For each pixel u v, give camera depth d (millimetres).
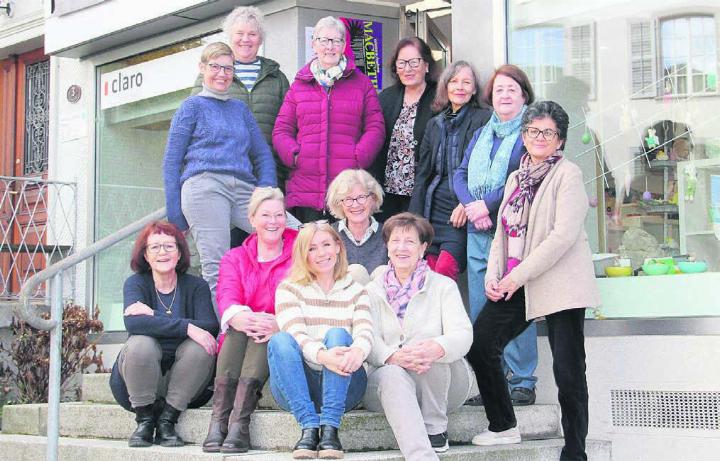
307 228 4484
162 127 7801
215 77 5496
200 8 7117
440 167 5387
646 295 5125
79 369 7348
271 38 7012
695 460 4762
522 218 4590
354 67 5863
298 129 5867
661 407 4891
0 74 9711
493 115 5168
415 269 4566
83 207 8414
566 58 5605
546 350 5262
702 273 4973
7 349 7676
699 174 5082
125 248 7938
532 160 4637
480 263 5176
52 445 4949
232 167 5488
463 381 4469
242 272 4871
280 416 4469
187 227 5582
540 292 4441
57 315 5055
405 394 4168
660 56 5293
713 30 5121
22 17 9258
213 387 4969
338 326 4438
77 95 8500
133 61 8039
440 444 4328
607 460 4957
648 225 5215
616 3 5441
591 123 5500
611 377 5047
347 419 4367
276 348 4246
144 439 4711
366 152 5715
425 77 5812
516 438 4703
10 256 8961
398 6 7059
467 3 5895
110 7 7656
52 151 8727
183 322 4820
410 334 4480
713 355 4754
